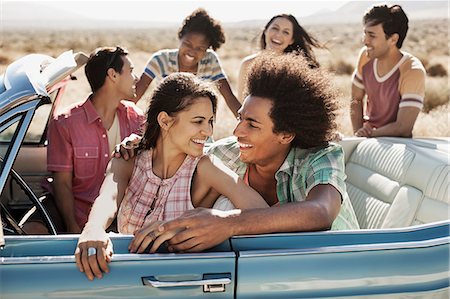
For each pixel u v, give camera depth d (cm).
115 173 257
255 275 210
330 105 258
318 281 213
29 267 200
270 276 210
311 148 261
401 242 222
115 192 246
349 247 216
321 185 241
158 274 205
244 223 213
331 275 214
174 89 248
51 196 348
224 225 210
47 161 335
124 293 204
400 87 466
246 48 3425
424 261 222
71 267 202
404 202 315
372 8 473
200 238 207
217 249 211
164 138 254
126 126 359
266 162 263
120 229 259
